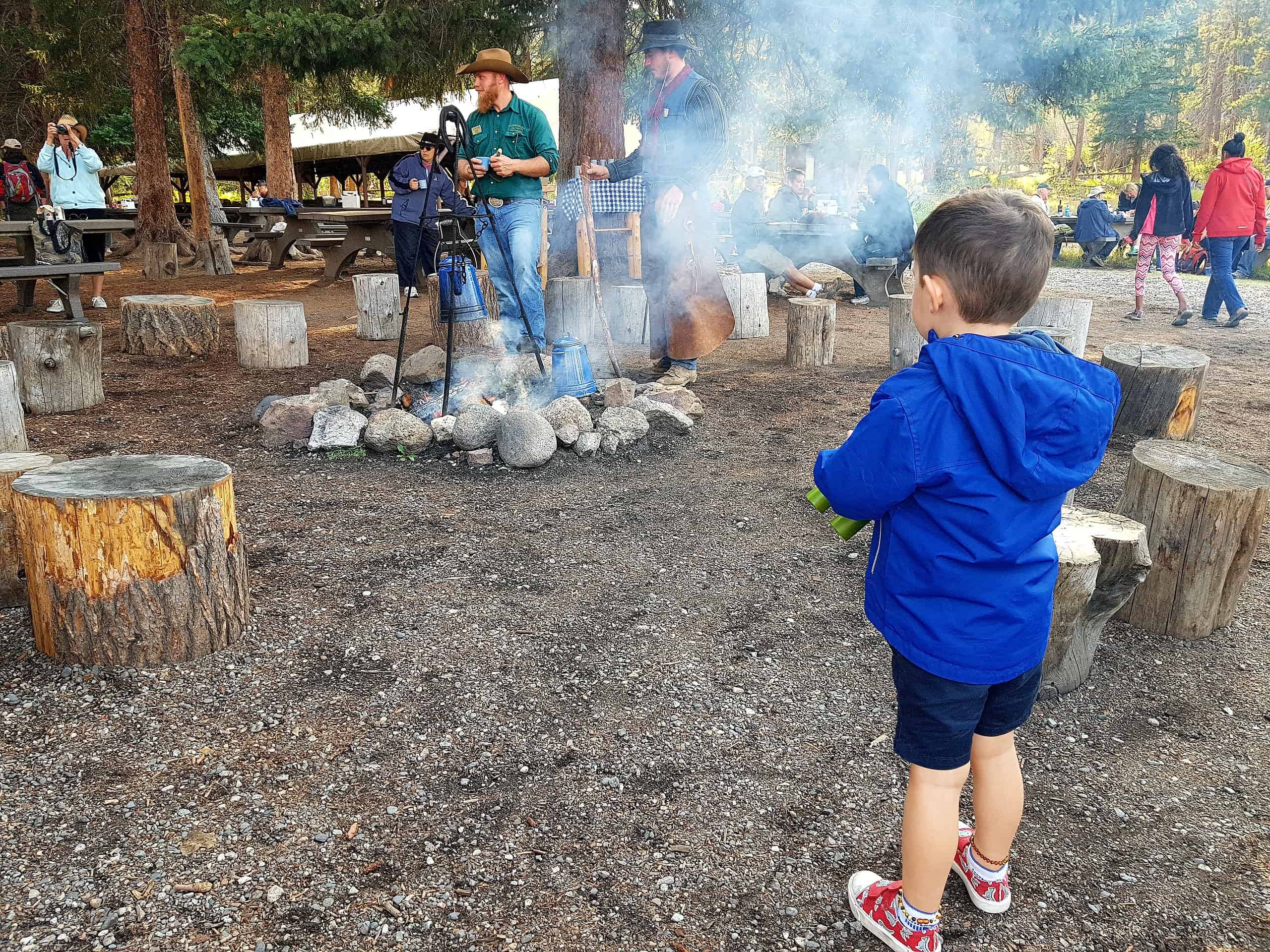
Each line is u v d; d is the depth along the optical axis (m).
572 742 2.46
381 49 8.40
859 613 3.26
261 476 4.42
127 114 23.48
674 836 2.12
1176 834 2.19
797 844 2.12
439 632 3.01
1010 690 1.70
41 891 1.87
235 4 8.65
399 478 4.46
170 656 2.72
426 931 1.82
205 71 8.50
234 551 2.86
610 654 2.92
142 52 14.00
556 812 2.19
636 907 1.91
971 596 1.56
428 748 2.41
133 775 2.25
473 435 4.68
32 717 2.45
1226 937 1.88
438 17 8.51
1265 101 40.78
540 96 10.37
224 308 9.84
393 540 3.73
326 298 10.90
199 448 4.82
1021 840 2.15
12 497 3.01
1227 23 40.62
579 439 4.80
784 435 5.36
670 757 2.42
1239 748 2.54
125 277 12.86
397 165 9.14
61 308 8.27
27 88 19.70
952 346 1.52
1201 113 45.12
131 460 2.97
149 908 1.84
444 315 6.11
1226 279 9.20
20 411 4.13
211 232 15.63
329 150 20.92
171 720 2.47
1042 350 1.53
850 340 8.57
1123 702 2.77
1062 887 2.01
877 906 1.84
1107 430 1.56
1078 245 19.00
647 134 5.62
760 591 3.41
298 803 2.17
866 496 1.55
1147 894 1.99
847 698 2.73
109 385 6.12
